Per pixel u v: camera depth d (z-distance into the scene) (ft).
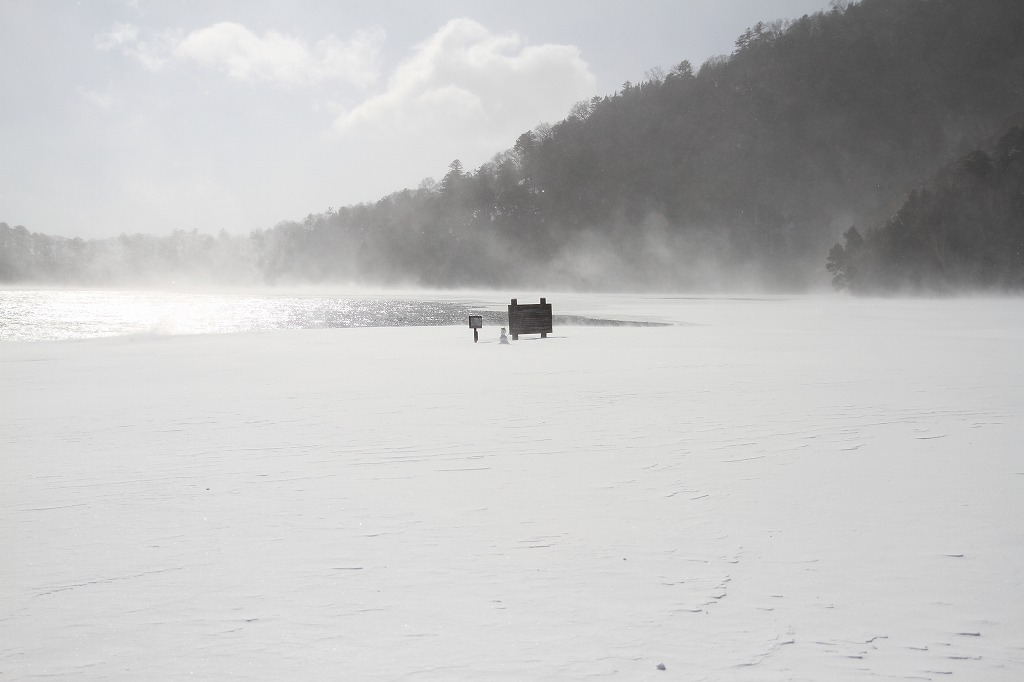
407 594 13.65
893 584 13.98
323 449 27.17
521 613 12.80
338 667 10.98
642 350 72.69
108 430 31.73
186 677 10.74
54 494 21.09
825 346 75.66
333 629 12.25
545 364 59.41
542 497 20.30
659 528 17.46
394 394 42.27
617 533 17.12
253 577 14.57
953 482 21.33
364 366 59.67
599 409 35.63
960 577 14.30
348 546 16.37
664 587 13.91
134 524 18.16
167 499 20.47
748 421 31.60
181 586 14.15
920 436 28.02
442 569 14.92
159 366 62.13
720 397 39.04
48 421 34.22
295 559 15.56
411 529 17.56
